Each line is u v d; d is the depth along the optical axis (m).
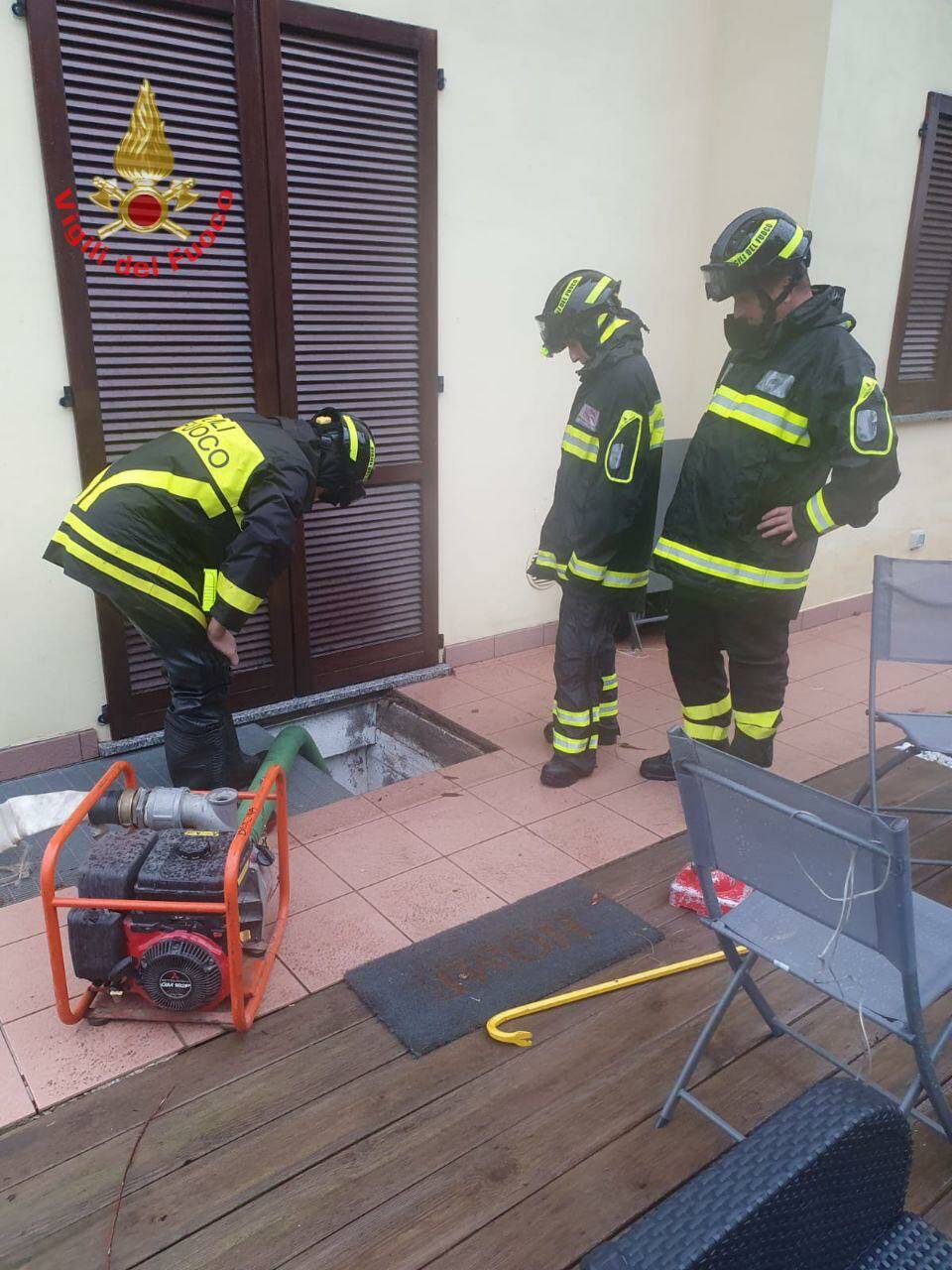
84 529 2.71
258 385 3.60
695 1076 2.12
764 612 3.00
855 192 4.48
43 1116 2.00
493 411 4.36
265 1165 1.89
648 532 3.33
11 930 2.61
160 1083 2.09
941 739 2.74
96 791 2.38
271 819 3.16
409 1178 1.86
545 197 4.23
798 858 1.69
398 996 2.35
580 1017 2.31
